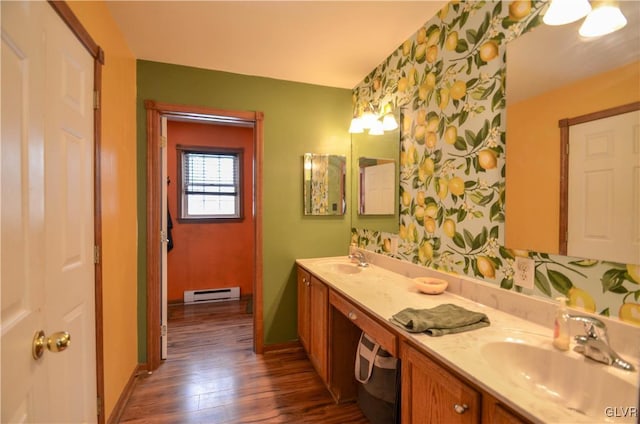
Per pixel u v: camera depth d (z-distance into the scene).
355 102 2.87
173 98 2.43
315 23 1.90
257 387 2.17
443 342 1.12
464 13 1.63
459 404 0.97
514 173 1.38
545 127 1.25
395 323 1.28
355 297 1.66
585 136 1.12
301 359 2.58
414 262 2.06
